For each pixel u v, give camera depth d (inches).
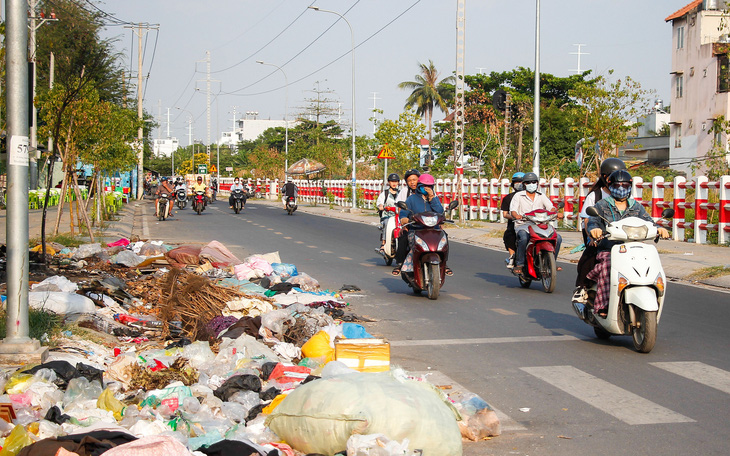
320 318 342.3
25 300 264.7
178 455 161.9
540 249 490.3
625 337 350.9
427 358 309.1
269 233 957.2
